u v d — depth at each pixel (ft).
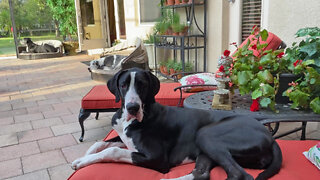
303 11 12.07
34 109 14.73
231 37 17.24
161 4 21.74
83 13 36.47
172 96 10.26
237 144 5.01
